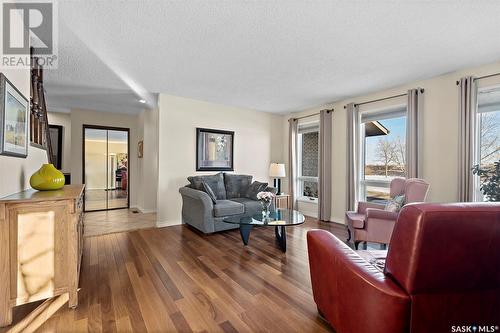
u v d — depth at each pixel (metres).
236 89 3.95
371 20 2.03
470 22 2.05
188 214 4.10
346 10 1.90
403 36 2.29
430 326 1.07
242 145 5.30
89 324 1.62
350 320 1.27
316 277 1.67
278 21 2.05
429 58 2.76
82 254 2.83
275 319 1.68
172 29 2.18
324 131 4.75
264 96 4.34
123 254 2.89
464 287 1.08
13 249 1.63
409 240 1.02
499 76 2.81
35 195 1.82
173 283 2.19
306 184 5.53
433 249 0.98
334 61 2.85
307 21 2.05
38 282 1.70
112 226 4.20
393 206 2.99
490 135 2.96
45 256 1.73
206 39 2.35
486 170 2.68
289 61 2.85
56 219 1.76
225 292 2.04
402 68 3.05
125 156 5.87
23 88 2.08
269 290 2.08
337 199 4.63
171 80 3.53
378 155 4.14
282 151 5.98
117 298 1.93
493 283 1.10
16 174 1.93
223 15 1.97
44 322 1.64
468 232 0.97
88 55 2.69
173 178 4.38
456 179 3.12
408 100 3.51
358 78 3.41
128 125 5.90
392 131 3.95
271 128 5.78
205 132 4.74
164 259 2.75
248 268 2.52
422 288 1.04
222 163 4.99
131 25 2.11
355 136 4.30
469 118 2.94
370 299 1.14
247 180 4.90
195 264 2.61
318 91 4.02
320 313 1.71
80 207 2.50
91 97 4.43
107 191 5.68
